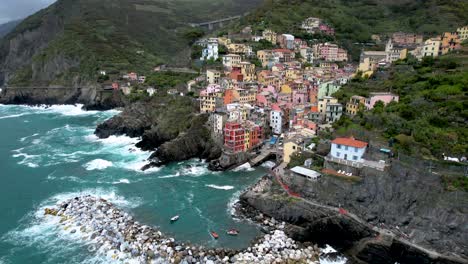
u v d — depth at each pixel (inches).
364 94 4746.6
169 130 5388.8
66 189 3892.7
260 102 5915.4
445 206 2662.4
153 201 3631.9
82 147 5438.0
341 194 3127.5
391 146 3292.3
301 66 7824.8
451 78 4052.7
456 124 3324.3
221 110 5280.5
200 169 4562.0
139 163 4731.8
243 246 2851.9
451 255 2556.6
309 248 2876.5
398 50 6250.0
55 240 2947.8
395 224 2871.6
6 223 3206.2
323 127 4372.5
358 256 2847.0
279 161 4434.1
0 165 4608.8
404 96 4180.6
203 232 3061.0
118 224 3115.2
